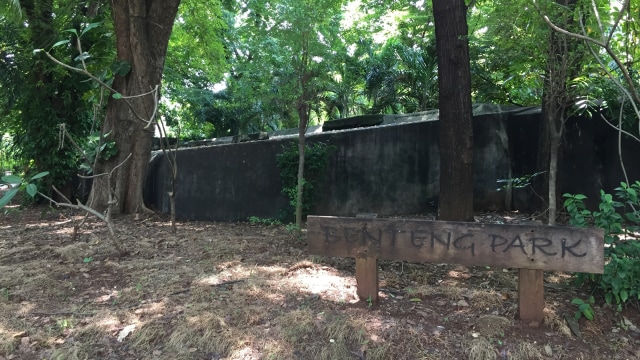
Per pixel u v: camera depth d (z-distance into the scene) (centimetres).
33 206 1073
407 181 902
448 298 406
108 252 578
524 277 349
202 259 548
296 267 504
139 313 384
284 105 687
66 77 1072
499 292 414
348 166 880
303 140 671
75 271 500
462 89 575
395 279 459
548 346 322
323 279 462
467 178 576
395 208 896
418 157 908
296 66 641
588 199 795
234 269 501
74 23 1020
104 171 909
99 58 936
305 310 376
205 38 1405
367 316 366
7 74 1045
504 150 888
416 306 390
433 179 912
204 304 394
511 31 495
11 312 395
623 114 679
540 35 470
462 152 573
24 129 1101
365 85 1388
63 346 338
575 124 808
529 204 846
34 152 1062
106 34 862
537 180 768
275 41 628
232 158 915
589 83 476
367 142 887
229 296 418
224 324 356
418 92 1348
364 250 388
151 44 901
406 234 373
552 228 334
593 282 399
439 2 580
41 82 1047
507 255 345
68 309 402
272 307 392
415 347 327
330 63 646
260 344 333
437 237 363
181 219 933
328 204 872
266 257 554
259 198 891
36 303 417
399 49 1342
